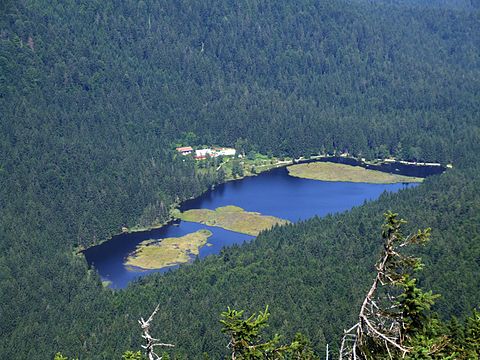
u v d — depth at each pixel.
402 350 42.69
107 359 128.38
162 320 138.50
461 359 49.25
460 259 151.00
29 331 144.88
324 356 115.38
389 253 44.09
